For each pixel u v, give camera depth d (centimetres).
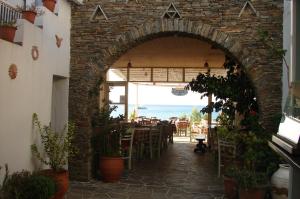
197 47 951
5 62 443
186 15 652
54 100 678
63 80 679
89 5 681
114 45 671
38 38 539
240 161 661
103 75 688
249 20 639
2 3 490
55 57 612
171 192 620
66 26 663
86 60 679
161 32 658
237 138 670
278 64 629
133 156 923
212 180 718
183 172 792
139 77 1402
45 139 554
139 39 671
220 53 1041
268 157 583
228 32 643
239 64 670
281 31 630
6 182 418
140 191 620
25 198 415
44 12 561
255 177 528
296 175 230
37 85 539
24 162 499
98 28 677
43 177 443
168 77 1391
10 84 457
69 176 678
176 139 1498
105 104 819
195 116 1719
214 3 647
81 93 677
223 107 812
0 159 437
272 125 621
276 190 516
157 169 820
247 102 756
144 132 950
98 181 681
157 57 1133
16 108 474
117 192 608
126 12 669
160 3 659
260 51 635
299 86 231
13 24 478
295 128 193
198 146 1122
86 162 673
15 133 472
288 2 581
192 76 1391
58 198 501
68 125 615
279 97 626
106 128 693
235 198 558
